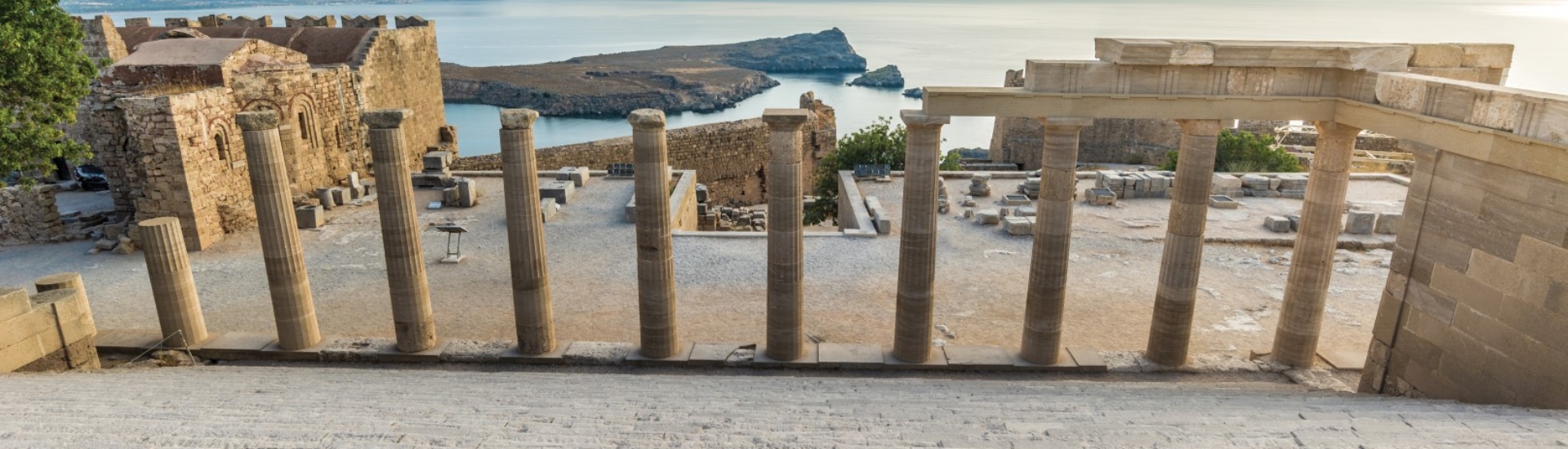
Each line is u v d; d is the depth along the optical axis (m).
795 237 17.88
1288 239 30.41
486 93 158.25
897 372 18.80
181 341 20.11
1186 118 15.79
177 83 32.69
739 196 63.75
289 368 18.72
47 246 31.14
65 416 10.91
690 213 40.84
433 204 36.88
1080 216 34.53
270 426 10.26
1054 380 17.77
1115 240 31.02
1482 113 13.15
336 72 40.94
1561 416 11.50
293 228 19.28
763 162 64.06
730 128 61.00
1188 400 13.98
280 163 18.72
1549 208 12.30
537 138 120.62
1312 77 15.75
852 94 190.75
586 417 11.45
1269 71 15.65
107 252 30.11
